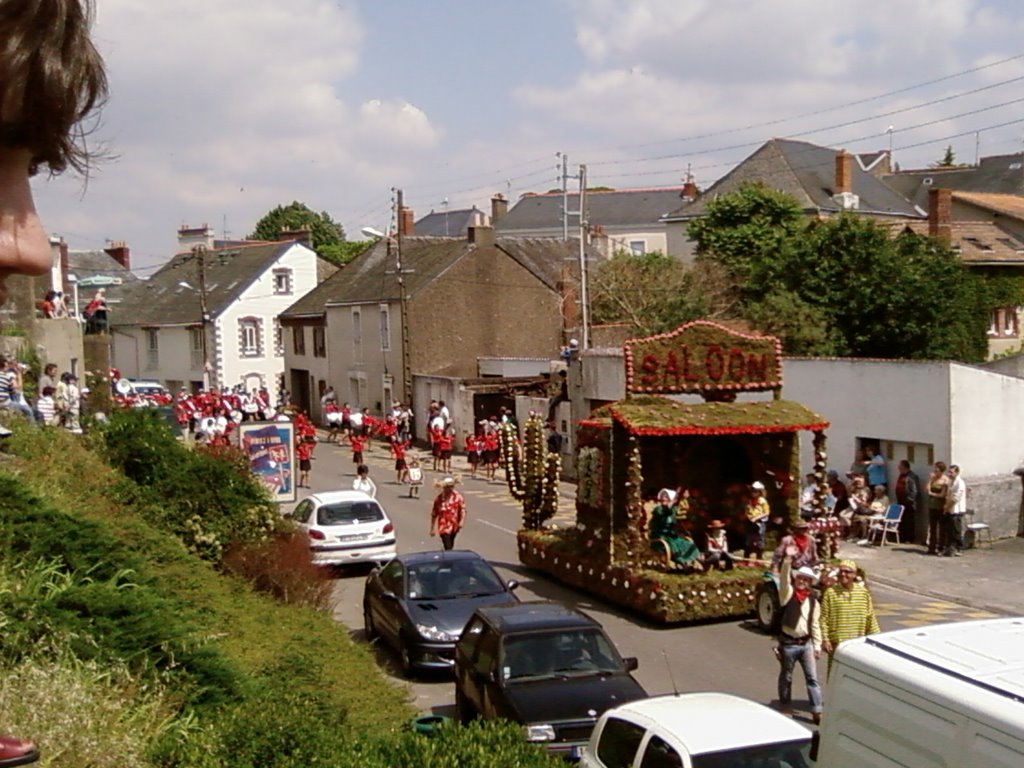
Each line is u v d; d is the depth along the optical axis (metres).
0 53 2.37
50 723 7.21
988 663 6.66
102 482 16.69
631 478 19.36
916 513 24.36
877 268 35.84
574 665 12.38
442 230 104.06
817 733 7.61
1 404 20.12
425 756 7.16
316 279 68.88
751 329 36.16
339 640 13.31
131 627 9.58
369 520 23.02
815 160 60.28
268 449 26.61
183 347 67.88
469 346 51.28
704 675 15.38
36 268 2.48
